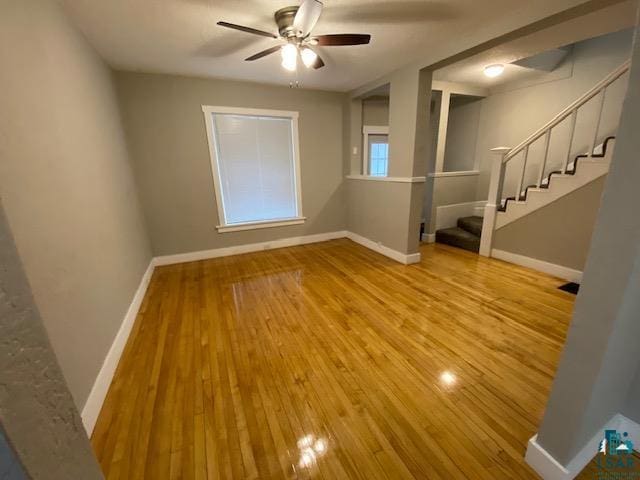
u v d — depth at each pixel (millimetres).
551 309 2332
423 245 4344
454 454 1196
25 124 1186
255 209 4117
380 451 1218
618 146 752
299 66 3031
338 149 4465
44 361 458
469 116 4996
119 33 2174
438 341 1952
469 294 2637
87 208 1724
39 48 1412
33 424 438
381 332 2078
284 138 4074
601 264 830
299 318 2309
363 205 4266
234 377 1675
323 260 3740
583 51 3533
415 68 2955
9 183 1027
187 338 2072
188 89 3367
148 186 3404
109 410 1463
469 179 4684
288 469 1157
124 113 3115
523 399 1461
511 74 3875
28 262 1070
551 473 1053
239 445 1261
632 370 1059
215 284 3025
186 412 1439
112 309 1891
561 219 2904
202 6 1872
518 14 1984
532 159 4199
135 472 1158
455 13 2051
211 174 3701
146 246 3283
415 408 1426
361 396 1511
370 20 2141
